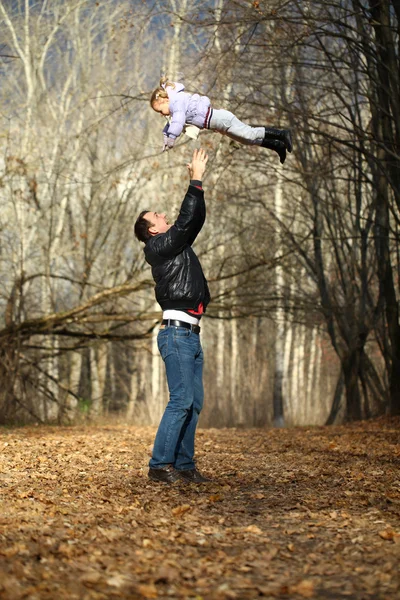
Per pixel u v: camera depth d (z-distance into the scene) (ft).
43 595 11.87
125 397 123.54
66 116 80.69
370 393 69.36
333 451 33.22
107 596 12.10
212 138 51.83
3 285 68.44
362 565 14.15
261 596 12.51
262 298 66.13
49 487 21.66
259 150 57.26
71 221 85.30
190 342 23.02
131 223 82.33
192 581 13.26
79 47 90.84
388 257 56.65
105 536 15.83
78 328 85.71
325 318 67.05
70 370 94.63
